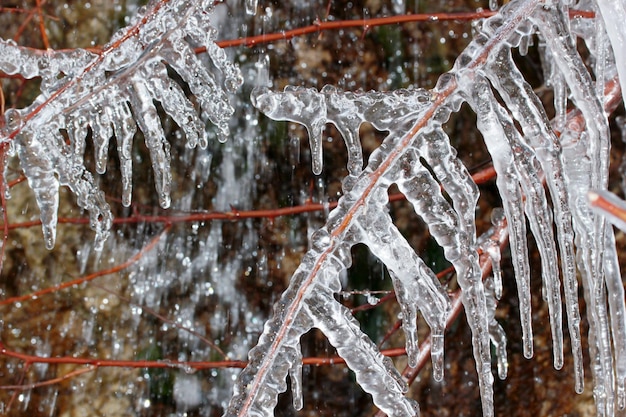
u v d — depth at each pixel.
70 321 3.86
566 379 3.37
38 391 3.73
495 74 1.47
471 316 1.52
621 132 3.34
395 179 1.48
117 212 3.93
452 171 1.49
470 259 1.50
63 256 3.89
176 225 4.02
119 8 3.97
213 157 4.00
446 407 3.63
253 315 3.99
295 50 3.91
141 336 3.94
